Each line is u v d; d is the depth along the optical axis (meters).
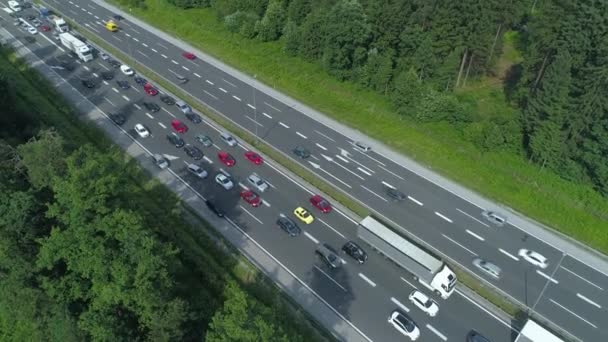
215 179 67.44
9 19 119.88
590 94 61.16
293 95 88.62
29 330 48.84
